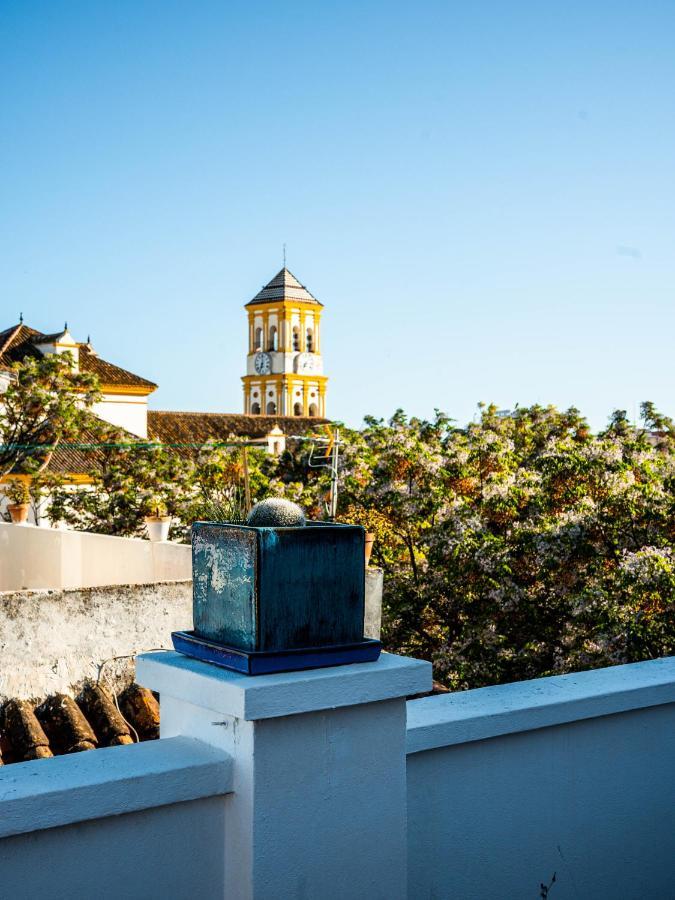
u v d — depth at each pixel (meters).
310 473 27.17
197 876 2.46
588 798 3.24
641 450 20.58
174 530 23.06
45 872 2.25
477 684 18.59
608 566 18.00
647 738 3.38
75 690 6.05
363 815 2.57
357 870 2.56
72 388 29.23
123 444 28.05
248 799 2.40
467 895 2.97
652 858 3.39
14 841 2.21
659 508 17.80
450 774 2.94
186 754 2.49
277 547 2.45
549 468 20.09
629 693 3.27
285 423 59.09
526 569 18.78
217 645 2.52
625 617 15.77
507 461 20.95
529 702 3.09
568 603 17.30
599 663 16.45
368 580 7.92
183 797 2.40
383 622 19.66
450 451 21.00
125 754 2.48
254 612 2.43
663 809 3.42
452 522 18.84
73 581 10.38
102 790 2.29
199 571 2.64
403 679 2.57
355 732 2.56
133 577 9.31
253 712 2.32
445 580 19.20
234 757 2.46
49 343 48.59
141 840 2.38
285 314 85.00
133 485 28.48
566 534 18.00
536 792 3.12
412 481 20.58
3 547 11.84
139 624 6.32
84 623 6.12
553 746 3.16
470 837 2.97
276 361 85.44
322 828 2.50
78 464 36.09
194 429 55.59
